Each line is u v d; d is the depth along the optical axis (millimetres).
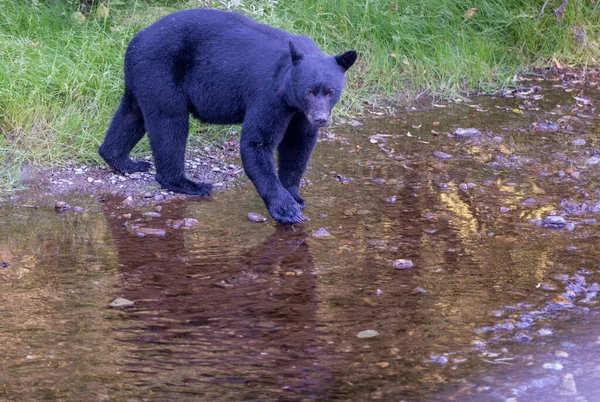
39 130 12945
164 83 11211
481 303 8359
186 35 11195
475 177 12500
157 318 7980
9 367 6992
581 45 18578
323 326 7855
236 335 7656
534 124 14875
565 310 8172
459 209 11203
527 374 6930
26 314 8008
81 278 8914
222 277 9008
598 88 17203
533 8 18828
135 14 15812
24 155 12422
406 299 8461
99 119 13391
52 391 6629
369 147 13883
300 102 10156
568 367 7039
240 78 10945
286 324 7895
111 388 6680
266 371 7004
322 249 9836
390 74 16812
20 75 13688
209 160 13234
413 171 12766
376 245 9961
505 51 18281
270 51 10797
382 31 17531
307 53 10414
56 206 11086
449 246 9922
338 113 15336
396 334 7699
